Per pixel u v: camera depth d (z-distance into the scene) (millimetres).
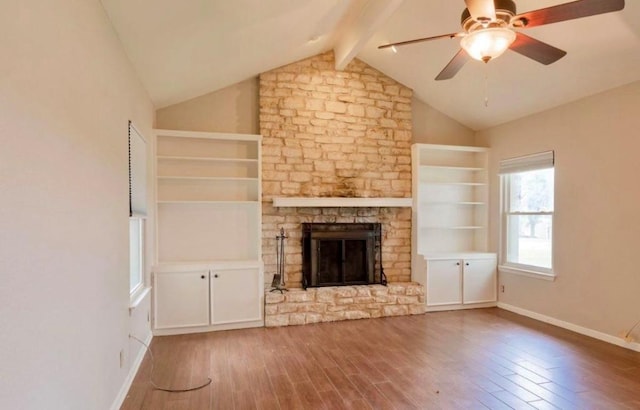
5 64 1240
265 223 4824
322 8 3576
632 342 3645
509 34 2242
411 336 4059
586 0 1956
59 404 1639
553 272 4488
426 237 5586
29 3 1403
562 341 3887
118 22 2521
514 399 2707
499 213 5328
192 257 4621
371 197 5133
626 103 3723
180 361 3398
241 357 3490
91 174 2076
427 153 5574
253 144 4801
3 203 1225
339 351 3631
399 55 4715
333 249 5035
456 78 4680
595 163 4012
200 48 3389
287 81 4898
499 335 4090
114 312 2545
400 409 2578
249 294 4391
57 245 1631
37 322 1445
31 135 1415
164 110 4586
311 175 4957
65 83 1735
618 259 3783
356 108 5148
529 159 4824
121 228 2764
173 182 4566
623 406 2607
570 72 3857
